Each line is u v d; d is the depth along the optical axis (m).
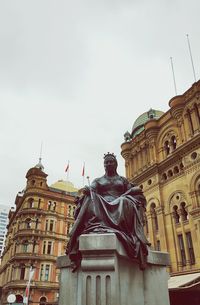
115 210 5.46
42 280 46.22
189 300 20.61
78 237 5.34
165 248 28.02
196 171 27.42
